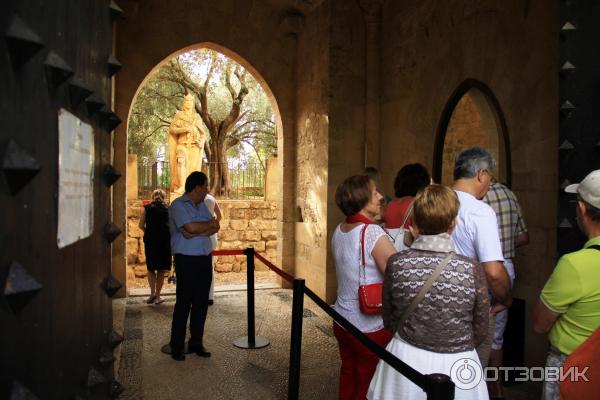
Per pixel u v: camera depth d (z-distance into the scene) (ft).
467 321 6.87
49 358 4.68
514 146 15.11
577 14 10.13
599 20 9.75
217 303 23.56
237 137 64.13
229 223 34.88
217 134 57.52
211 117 57.11
